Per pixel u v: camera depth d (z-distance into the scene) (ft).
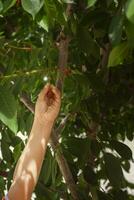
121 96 7.49
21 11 6.90
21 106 6.68
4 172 7.10
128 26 3.99
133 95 7.62
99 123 7.27
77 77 6.51
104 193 7.02
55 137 6.42
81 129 7.86
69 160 6.70
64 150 6.56
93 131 7.11
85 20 5.44
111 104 7.39
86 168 6.93
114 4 5.27
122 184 6.59
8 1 4.75
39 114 5.66
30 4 4.17
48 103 5.65
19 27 7.05
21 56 6.43
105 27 5.42
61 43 5.75
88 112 7.18
